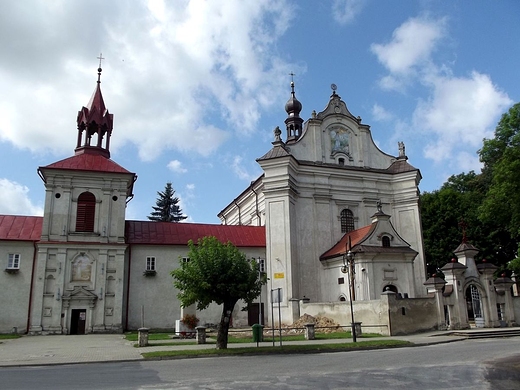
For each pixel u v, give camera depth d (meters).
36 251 39.31
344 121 49.81
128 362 19.70
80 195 41.12
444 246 56.41
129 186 44.38
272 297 24.25
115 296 39.41
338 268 42.28
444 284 33.94
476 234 55.88
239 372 15.78
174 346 25.47
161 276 41.94
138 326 40.41
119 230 41.09
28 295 38.28
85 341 30.27
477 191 62.84
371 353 21.41
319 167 47.06
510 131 39.66
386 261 39.75
